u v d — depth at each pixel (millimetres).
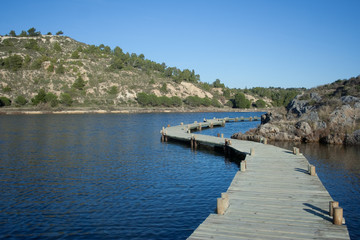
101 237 14062
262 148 31828
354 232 14352
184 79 173000
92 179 23344
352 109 44250
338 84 57469
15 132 50438
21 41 165000
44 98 103562
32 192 20219
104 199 18938
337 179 23047
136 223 15492
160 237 14008
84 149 36125
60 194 19844
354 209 17125
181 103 134125
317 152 34344
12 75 116375
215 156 33250
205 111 132125
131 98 127562
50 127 58750
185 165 28641
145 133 52375
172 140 44906
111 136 48062
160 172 25750
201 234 11289
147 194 19922
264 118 58031
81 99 116562
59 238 13977
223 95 169125
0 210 17156
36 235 14242
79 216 16375
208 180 23406
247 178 19281
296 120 47125
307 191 16500
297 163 23875
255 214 13203
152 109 120438
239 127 67500
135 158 31547
